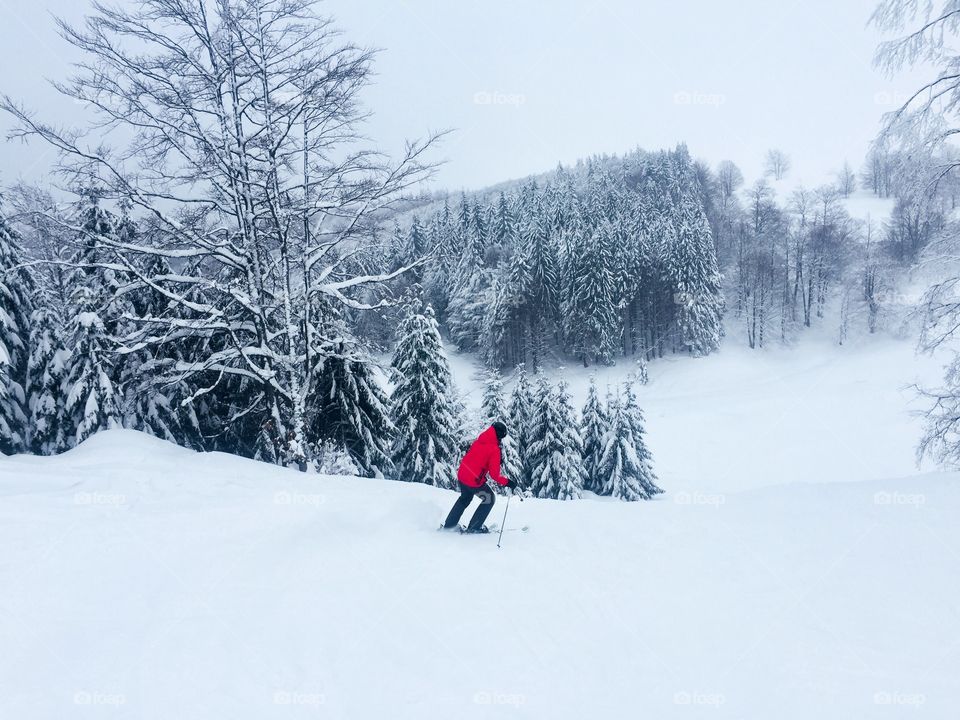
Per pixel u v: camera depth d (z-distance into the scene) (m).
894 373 51.84
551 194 90.75
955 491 7.48
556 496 28.92
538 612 4.66
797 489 8.52
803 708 3.41
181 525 5.82
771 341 70.12
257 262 14.05
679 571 5.54
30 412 16.62
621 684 3.70
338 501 7.20
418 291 22.81
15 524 5.45
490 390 29.89
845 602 4.77
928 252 12.52
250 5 12.80
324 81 13.10
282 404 15.14
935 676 3.71
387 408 18.69
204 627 4.09
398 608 4.64
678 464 40.16
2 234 16.50
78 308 14.45
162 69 12.65
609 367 66.44
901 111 11.22
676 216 78.25
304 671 3.70
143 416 15.27
